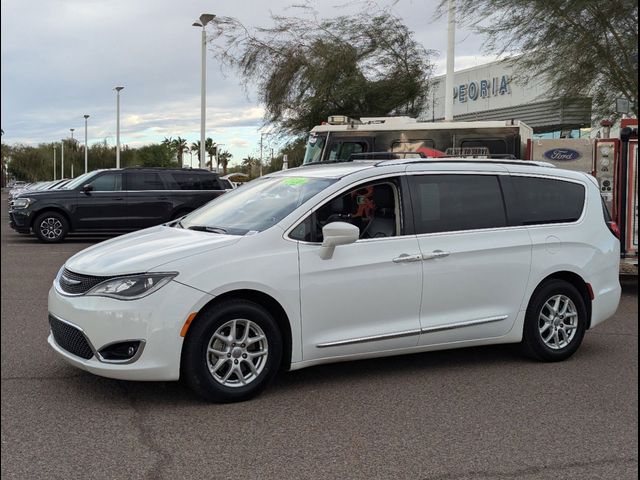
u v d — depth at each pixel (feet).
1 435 14.20
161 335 15.31
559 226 20.89
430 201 19.10
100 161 293.23
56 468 12.69
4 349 20.80
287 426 14.90
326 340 17.25
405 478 12.44
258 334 16.49
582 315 20.99
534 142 39.29
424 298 18.48
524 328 20.21
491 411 16.05
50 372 18.49
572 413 15.97
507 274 19.69
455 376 18.93
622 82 47.50
